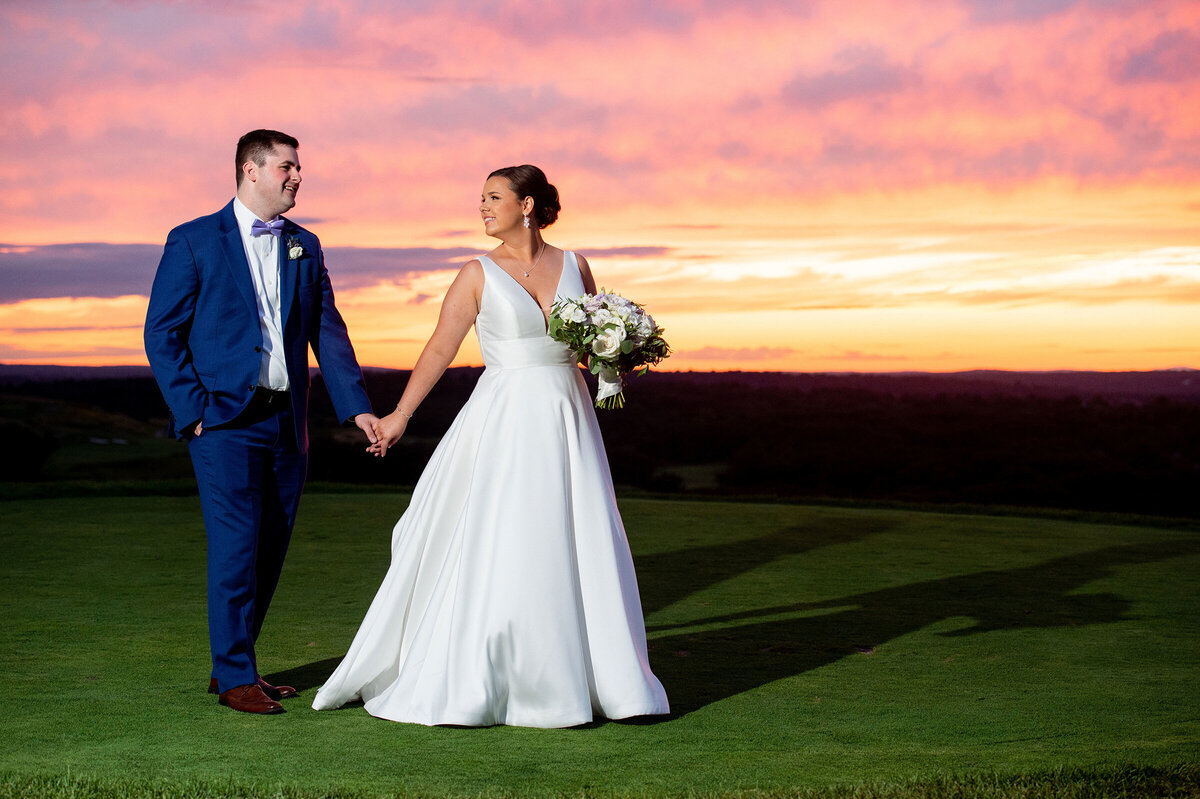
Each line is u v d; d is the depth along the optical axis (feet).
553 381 13.19
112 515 28.53
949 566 23.08
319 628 16.60
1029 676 14.33
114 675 13.57
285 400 13.34
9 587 19.02
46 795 9.31
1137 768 10.27
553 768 10.62
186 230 13.12
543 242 13.85
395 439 13.50
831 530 28.35
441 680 12.28
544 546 12.50
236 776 10.20
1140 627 17.35
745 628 17.19
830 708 12.81
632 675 12.36
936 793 9.61
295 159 13.41
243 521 12.85
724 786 10.04
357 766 10.59
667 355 13.24
